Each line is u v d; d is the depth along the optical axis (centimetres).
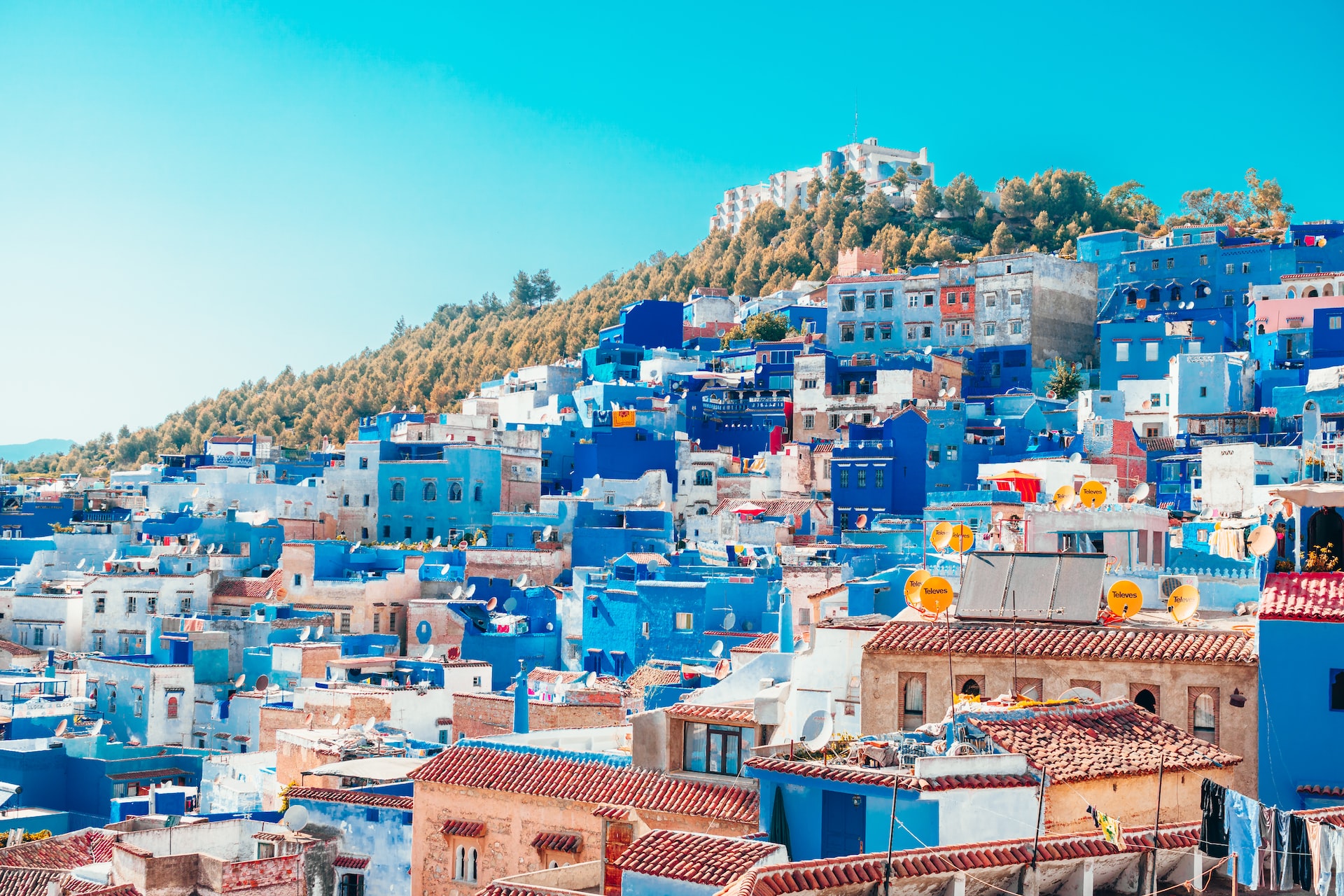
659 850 3462
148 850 4647
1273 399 13075
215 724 8300
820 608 6525
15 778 7288
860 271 19838
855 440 13275
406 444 13888
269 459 17912
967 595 4616
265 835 4900
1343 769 3891
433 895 4672
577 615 9625
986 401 14900
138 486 16275
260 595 10800
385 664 8006
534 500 14150
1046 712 3806
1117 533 5647
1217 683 4044
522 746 4797
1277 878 3019
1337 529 4609
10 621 10750
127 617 10619
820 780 3550
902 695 4353
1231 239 17938
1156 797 3581
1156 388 13975
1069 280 17200
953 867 3017
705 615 8788
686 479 14212
